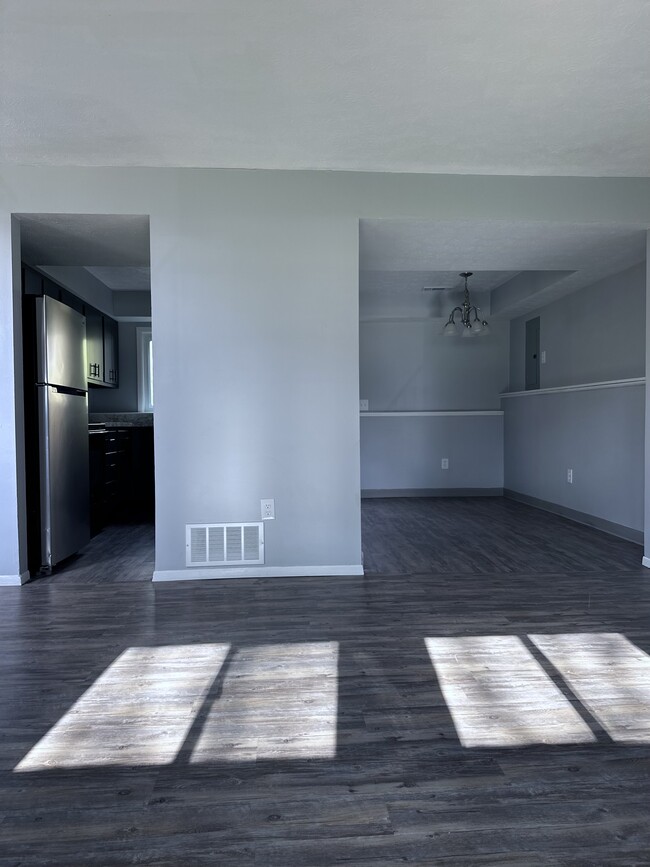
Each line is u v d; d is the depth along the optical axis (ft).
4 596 10.12
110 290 20.56
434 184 11.00
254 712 6.02
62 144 9.67
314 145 9.85
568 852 4.06
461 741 5.46
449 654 7.45
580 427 16.76
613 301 15.44
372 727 5.72
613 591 10.15
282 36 6.97
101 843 4.17
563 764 5.08
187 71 7.66
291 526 11.16
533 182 11.13
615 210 11.25
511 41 7.08
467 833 4.25
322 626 8.51
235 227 10.85
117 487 18.43
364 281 19.99
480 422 23.08
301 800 4.63
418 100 8.41
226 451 11.00
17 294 10.76
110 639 8.07
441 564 12.14
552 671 6.93
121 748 5.39
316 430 11.12
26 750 5.37
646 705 6.12
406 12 6.57
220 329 10.92
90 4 6.38
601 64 7.55
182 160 10.40
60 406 12.12
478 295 22.06
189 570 11.05
